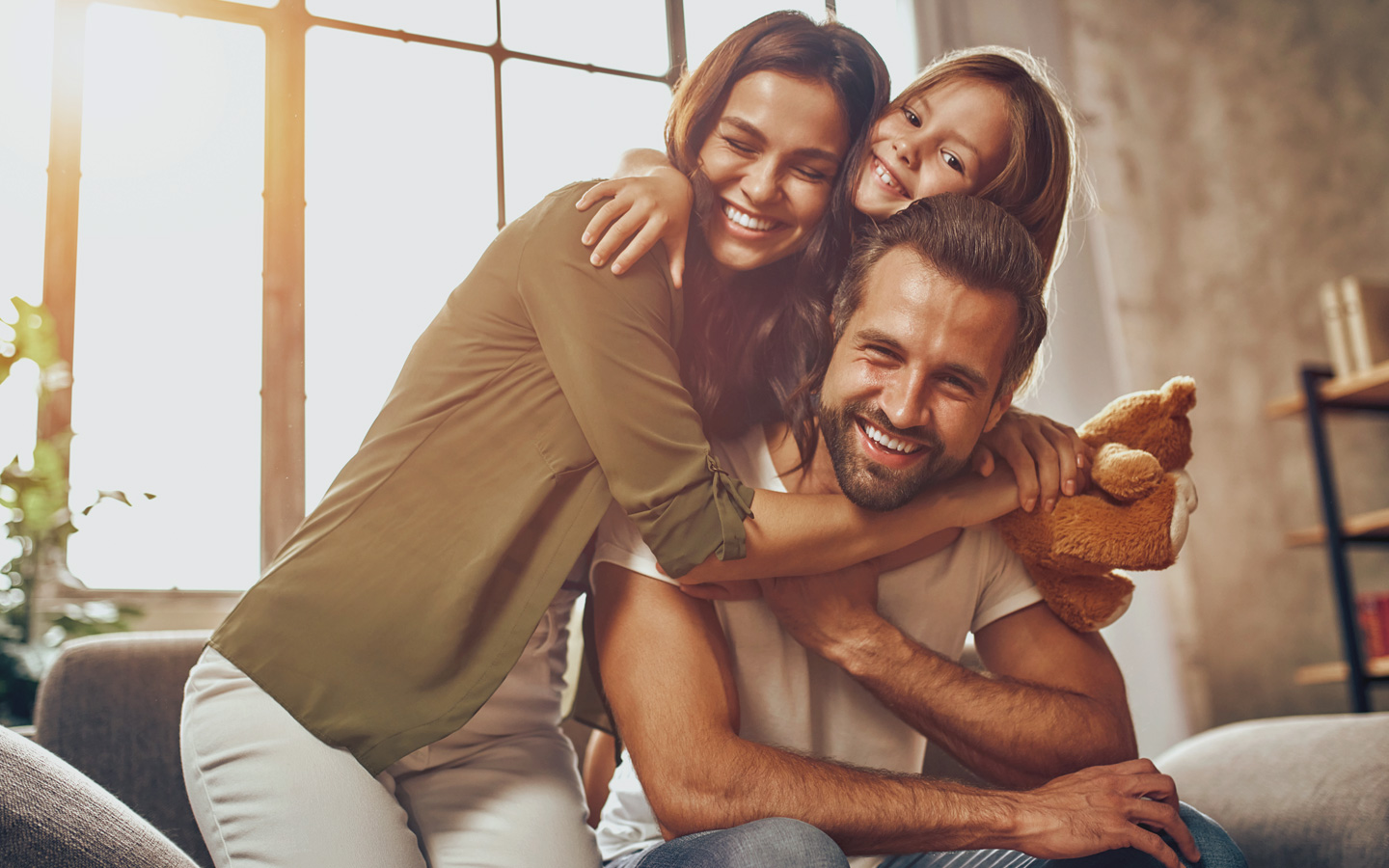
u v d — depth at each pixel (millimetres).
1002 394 1133
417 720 1037
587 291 1074
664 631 1085
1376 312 3115
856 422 1075
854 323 1093
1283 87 4043
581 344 1056
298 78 2961
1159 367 3740
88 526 2660
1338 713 3662
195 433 2791
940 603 1242
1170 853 1008
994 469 1182
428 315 3004
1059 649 1238
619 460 1035
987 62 1341
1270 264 3951
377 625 1055
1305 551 3789
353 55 3047
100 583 2646
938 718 1121
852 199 1317
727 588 1150
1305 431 3879
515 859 1092
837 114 1279
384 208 3018
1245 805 1334
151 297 2812
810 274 1306
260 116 2957
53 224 2738
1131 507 1141
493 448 1097
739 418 1269
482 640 1057
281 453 2811
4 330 2408
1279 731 1434
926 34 3479
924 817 1001
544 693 1242
